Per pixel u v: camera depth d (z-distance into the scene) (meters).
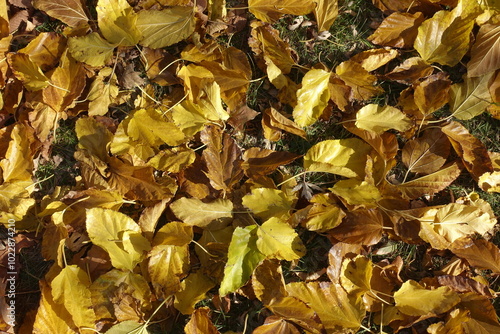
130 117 1.66
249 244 1.55
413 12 1.84
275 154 1.68
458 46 1.77
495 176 1.75
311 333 1.57
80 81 1.67
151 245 1.59
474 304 1.63
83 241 1.62
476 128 1.84
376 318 1.65
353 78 1.75
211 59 1.71
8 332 1.54
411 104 1.77
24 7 1.72
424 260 1.75
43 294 1.51
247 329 1.67
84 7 1.74
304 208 1.60
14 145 1.59
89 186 1.62
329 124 1.81
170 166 1.62
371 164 1.63
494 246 1.67
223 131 1.68
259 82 1.81
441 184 1.70
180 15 1.70
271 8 1.76
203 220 1.59
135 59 1.76
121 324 1.51
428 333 1.60
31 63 1.59
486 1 1.79
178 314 1.65
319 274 1.70
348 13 1.87
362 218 1.63
